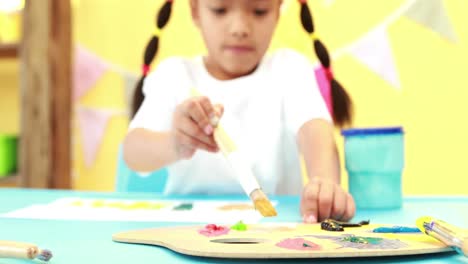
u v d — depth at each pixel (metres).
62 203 0.65
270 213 0.45
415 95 1.53
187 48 1.63
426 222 0.37
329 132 0.84
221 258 0.33
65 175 1.45
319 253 0.32
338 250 0.32
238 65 0.90
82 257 0.34
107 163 1.66
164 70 1.03
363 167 0.63
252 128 0.97
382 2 1.53
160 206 0.62
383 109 1.54
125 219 0.52
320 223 0.47
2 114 1.72
